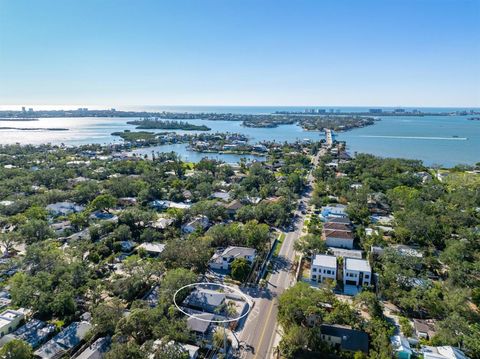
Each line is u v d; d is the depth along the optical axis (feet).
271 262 342.44
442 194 570.05
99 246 349.20
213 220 462.19
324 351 209.56
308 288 255.70
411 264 315.37
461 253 332.60
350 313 237.66
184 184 640.99
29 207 487.61
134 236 400.06
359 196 530.68
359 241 396.57
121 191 573.33
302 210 524.11
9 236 359.25
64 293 250.57
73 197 549.13
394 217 464.65
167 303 243.60
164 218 444.14
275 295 283.79
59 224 428.97
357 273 298.15
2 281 299.17
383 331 222.07
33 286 255.09
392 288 276.00
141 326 216.33
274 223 456.86
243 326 242.78
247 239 363.76
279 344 214.48
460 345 217.97
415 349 218.79
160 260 313.94
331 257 325.21
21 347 194.80
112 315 225.56
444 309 252.21
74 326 233.76
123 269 300.20
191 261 308.60
